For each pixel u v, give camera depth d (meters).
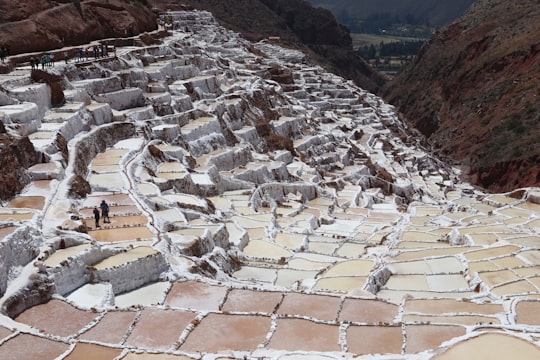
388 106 122.62
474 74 124.94
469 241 36.28
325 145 72.81
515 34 126.12
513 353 17.84
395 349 20.16
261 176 53.66
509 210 45.09
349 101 106.62
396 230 42.00
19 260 24.62
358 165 71.69
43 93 42.97
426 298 25.88
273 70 101.06
